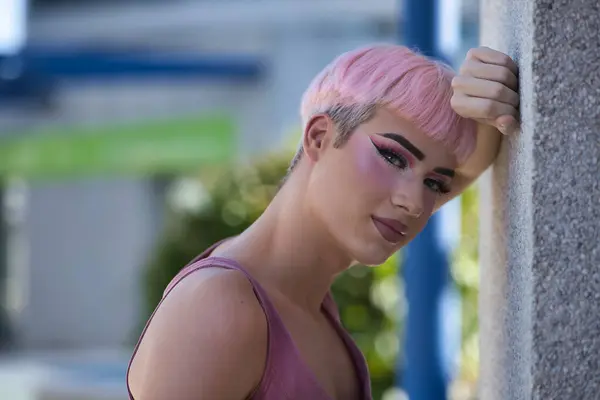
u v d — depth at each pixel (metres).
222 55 9.96
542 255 1.85
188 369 1.81
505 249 2.17
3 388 7.46
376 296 5.31
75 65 9.15
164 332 1.85
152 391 1.83
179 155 10.27
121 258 12.49
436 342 4.26
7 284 13.09
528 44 1.87
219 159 10.20
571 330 1.84
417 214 2.01
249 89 10.55
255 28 10.55
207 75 9.89
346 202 2.02
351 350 2.28
